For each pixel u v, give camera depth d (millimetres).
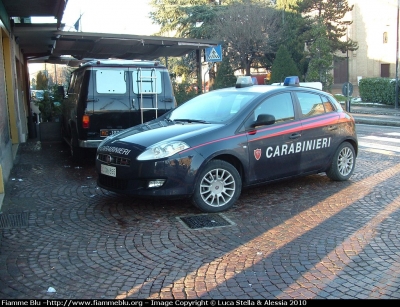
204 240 4848
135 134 6203
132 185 5645
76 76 9844
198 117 6637
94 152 9867
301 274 3973
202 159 5676
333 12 32344
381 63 41562
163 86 9078
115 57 17531
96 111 8609
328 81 29188
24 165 9164
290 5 31297
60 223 5453
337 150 7238
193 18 32906
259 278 3904
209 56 14508
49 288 3742
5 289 3740
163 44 13742
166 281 3875
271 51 30609
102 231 5160
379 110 22734
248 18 29375
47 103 13461
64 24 13609
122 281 3885
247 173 6129
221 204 5895
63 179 7855
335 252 4453
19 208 6086
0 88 8188
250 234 5016
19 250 4598
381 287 3707
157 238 4918
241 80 7246
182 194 5605
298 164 6711
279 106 6605
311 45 30047
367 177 7719
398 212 5719
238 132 6043
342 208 5938
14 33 12258
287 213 5770
